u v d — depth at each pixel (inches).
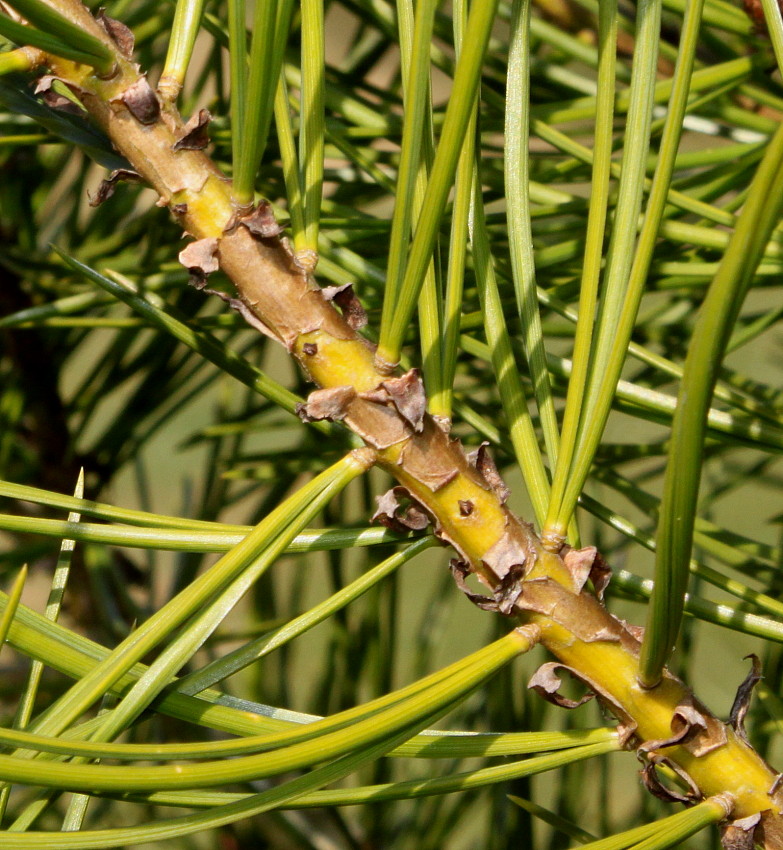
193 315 15.0
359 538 12.0
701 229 12.9
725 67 13.4
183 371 17.4
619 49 15.1
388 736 11.2
